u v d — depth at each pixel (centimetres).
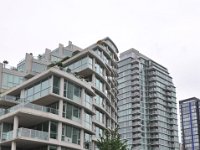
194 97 19275
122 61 13400
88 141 4638
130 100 12462
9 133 3966
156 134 12100
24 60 6869
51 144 3941
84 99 4656
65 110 4272
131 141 11806
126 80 12925
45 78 4362
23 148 4178
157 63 13738
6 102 4728
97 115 5256
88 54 5312
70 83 4466
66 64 5584
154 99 12731
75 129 4366
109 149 3875
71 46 7719
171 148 12419
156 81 13025
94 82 5288
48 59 7225
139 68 13038
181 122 19300
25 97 4672
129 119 12206
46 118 3988
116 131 4169
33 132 3809
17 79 6412
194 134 18412
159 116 12481
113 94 6231
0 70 6275
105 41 6372
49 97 4184
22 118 3984
